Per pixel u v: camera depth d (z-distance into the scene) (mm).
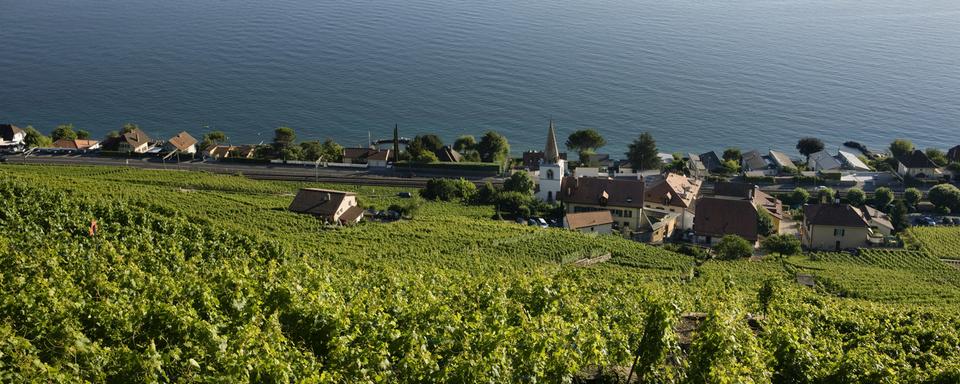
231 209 100875
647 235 115812
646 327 35031
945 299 80250
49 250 51500
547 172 127438
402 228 96750
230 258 66500
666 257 94125
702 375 33156
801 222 128250
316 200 103688
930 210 139000
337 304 36500
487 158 175000
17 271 44719
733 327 34938
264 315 35594
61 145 164500
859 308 58875
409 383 29297
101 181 116750
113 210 74625
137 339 32969
